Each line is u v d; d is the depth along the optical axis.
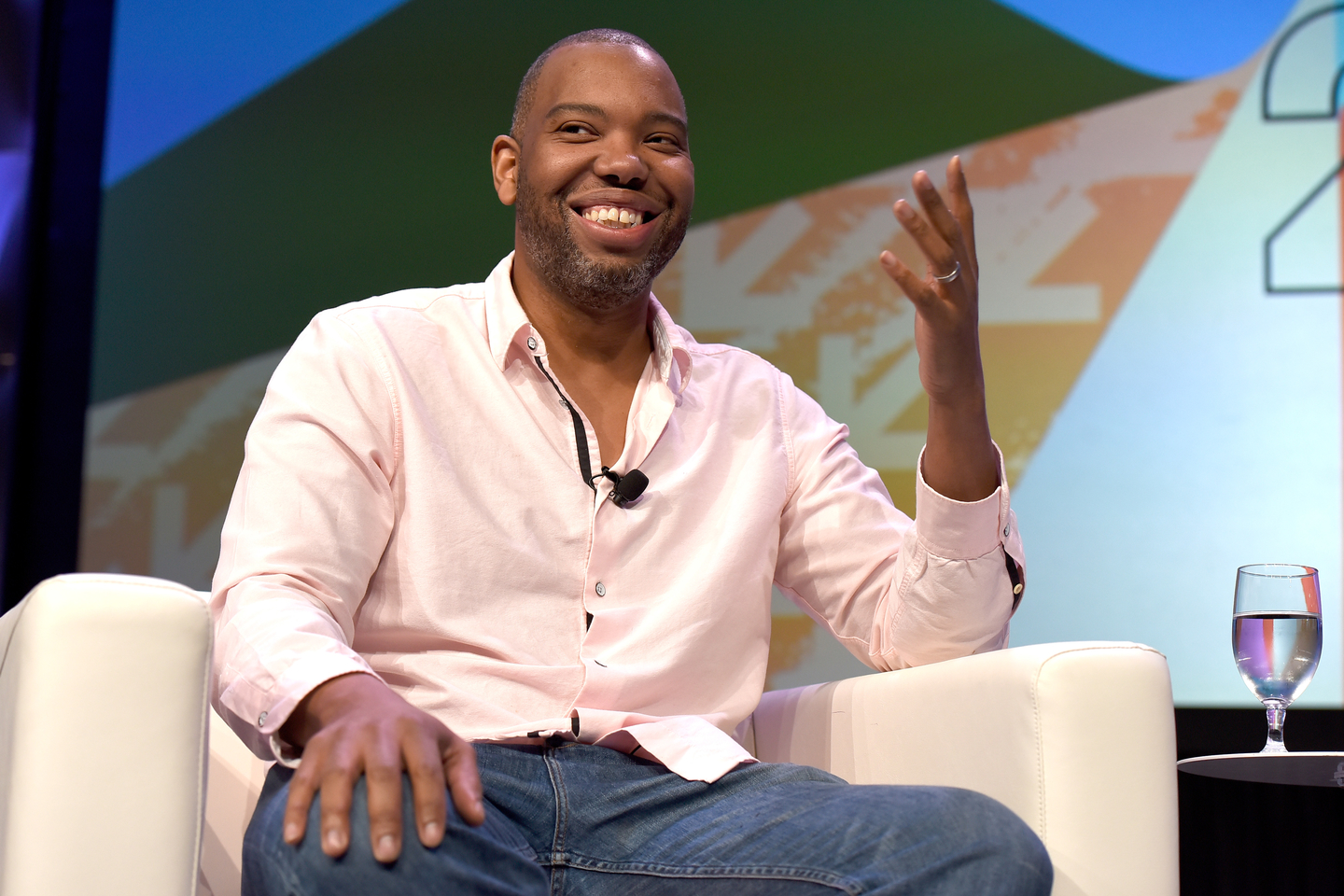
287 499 4.54
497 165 5.81
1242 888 8.95
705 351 5.82
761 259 13.51
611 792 4.35
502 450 5.07
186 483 13.84
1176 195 13.09
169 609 3.60
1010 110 13.41
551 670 4.73
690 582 5.12
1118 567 12.70
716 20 13.80
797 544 5.66
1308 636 5.61
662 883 4.04
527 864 3.52
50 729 3.47
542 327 5.51
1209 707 11.20
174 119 14.19
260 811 3.62
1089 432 12.88
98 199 14.10
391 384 5.00
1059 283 13.09
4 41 13.80
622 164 5.29
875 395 13.26
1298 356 12.77
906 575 5.11
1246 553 12.59
